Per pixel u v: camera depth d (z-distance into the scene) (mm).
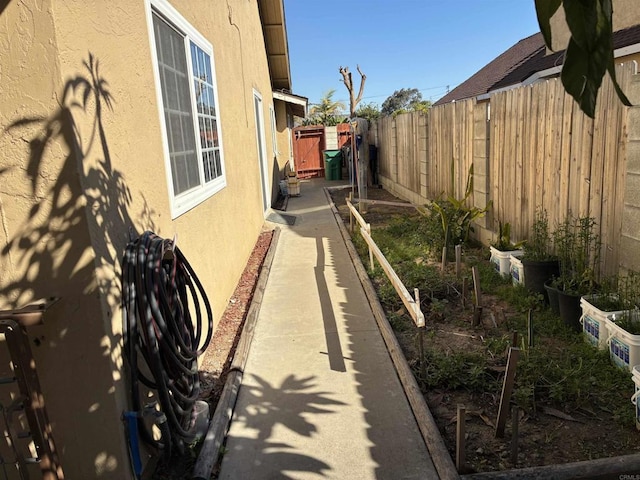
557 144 4680
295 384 3510
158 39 3531
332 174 18359
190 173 4230
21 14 2004
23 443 2334
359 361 3816
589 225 4027
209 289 4379
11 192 2121
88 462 2326
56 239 2145
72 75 2109
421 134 9820
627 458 2453
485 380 3338
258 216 8602
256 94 9391
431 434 2758
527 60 13680
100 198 2291
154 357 2367
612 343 3352
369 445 2793
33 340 2209
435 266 6020
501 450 2680
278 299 5340
